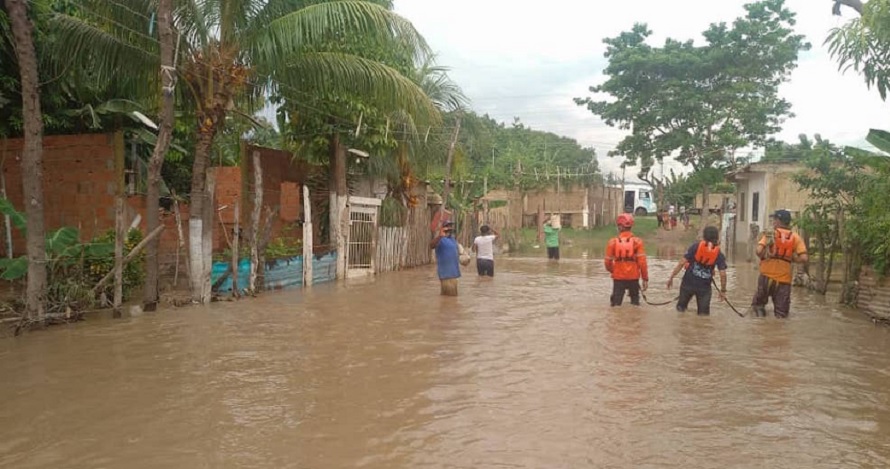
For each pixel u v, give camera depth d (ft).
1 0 36.81
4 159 45.52
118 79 38.73
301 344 25.22
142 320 30.37
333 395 18.34
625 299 40.01
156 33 36.22
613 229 146.20
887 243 31.83
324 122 51.06
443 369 21.36
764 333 28.14
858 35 27.61
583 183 144.15
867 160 39.70
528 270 62.69
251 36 37.81
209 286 36.73
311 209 60.59
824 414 16.92
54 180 45.19
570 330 28.63
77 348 24.13
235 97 41.63
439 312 33.78
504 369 21.44
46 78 41.93
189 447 14.32
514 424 15.98
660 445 14.64
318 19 37.01
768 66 112.88
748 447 14.53
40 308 27.99
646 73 116.67
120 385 19.15
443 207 71.77
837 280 45.03
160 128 32.53
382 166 63.00
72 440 14.69
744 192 85.20
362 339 26.32
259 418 16.28
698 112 114.11
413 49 39.81
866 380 20.27
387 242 60.39
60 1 40.09
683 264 33.63
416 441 14.78
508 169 143.84
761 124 111.04
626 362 22.52
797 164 73.72
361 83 41.96
